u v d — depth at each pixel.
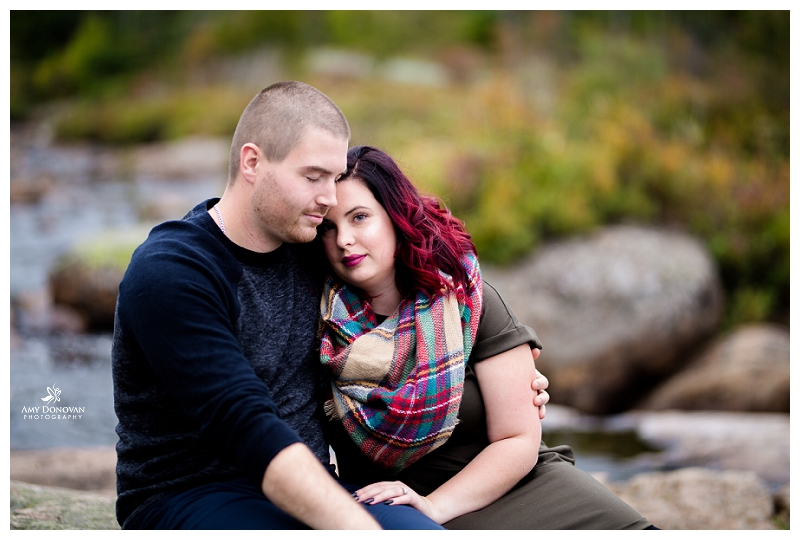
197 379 1.47
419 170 6.91
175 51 17.50
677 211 8.13
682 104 10.54
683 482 3.28
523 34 14.08
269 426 1.43
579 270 6.74
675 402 5.98
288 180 1.66
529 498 1.79
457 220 1.99
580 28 13.55
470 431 1.86
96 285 6.77
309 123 1.66
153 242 1.63
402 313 1.84
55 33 17.58
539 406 1.87
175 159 12.23
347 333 1.79
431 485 1.84
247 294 1.69
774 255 7.80
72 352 6.07
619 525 1.73
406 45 17.58
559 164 8.05
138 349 1.60
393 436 1.74
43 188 10.73
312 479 1.41
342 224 1.81
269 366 1.69
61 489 2.42
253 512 1.53
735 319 7.34
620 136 8.70
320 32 17.94
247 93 15.62
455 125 10.08
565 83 11.60
